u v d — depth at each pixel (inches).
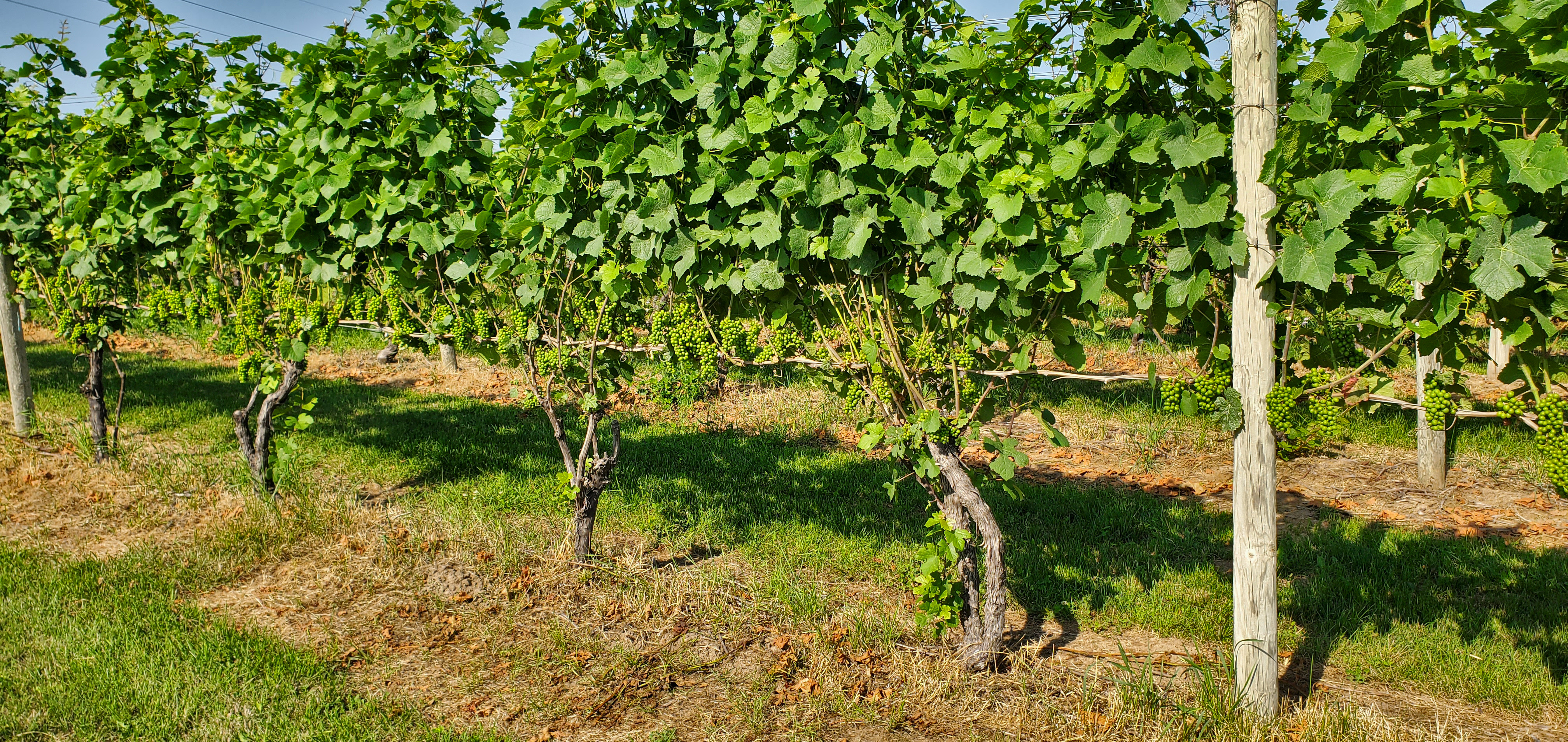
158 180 217.3
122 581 173.8
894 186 130.1
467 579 176.1
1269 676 125.4
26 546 193.0
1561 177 90.2
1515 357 108.0
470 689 140.6
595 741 127.3
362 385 393.1
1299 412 127.7
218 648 147.1
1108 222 114.4
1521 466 249.6
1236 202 115.9
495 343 193.2
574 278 176.1
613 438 187.3
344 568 181.3
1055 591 175.6
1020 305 128.0
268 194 197.9
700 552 197.2
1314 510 227.0
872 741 126.8
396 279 192.2
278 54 194.4
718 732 128.6
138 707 131.3
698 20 142.1
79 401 331.0
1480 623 158.7
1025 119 125.0
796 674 144.4
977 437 141.3
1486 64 106.0
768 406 336.5
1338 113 116.3
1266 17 110.1
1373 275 112.7
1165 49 109.3
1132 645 155.2
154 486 230.1
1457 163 101.6
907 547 196.4
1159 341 129.5
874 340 142.3
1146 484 250.7
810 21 127.0
